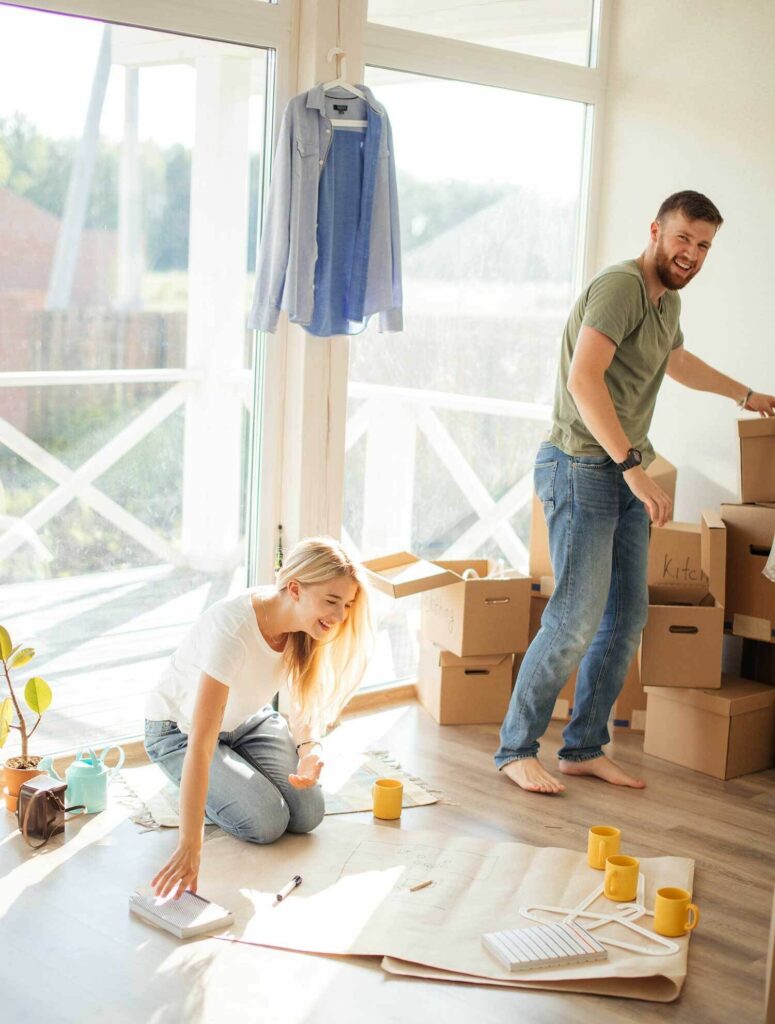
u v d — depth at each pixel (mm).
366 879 2578
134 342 3174
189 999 2104
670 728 3445
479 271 3871
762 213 3660
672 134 3863
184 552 3391
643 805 3117
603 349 2932
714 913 2543
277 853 2688
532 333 4055
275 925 2363
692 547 3477
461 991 2180
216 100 3201
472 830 2885
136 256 3137
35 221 2947
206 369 3332
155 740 2910
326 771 3215
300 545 2609
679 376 3395
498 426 4047
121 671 3303
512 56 3734
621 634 3230
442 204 3725
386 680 3893
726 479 3797
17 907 2400
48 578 3135
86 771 2857
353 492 3721
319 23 3209
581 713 3285
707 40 3752
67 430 3092
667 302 3102
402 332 3730
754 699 3352
